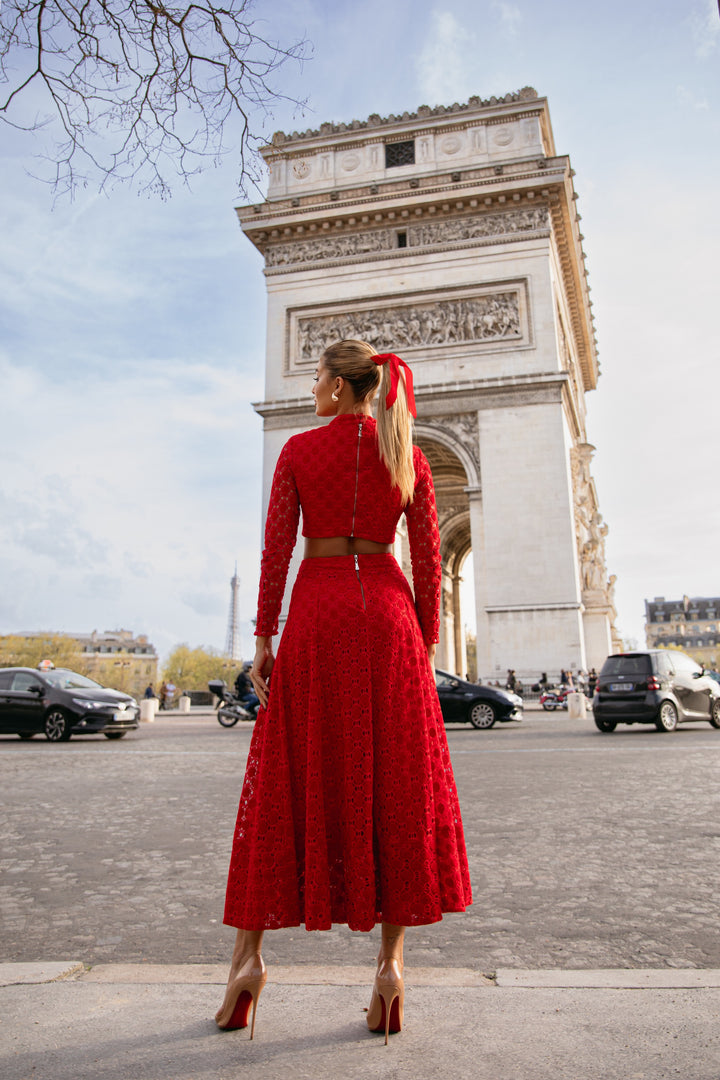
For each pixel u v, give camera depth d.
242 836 3.03
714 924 4.59
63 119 5.92
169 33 5.80
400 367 3.34
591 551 43.22
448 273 41.00
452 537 55.72
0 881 5.91
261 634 3.18
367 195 42.16
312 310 42.53
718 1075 2.40
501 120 42.44
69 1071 2.50
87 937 4.55
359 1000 3.21
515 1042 2.69
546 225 40.38
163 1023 2.94
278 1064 2.55
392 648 3.04
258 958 2.92
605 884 5.53
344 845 2.88
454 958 4.11
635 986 3.26
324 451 3.21
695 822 7.54
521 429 38.22
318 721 2.96
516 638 36.19
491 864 6.18
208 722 32.59
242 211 43.56
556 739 17.70
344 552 3.21
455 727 24.20
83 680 21.02
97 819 8.45
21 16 5.54
